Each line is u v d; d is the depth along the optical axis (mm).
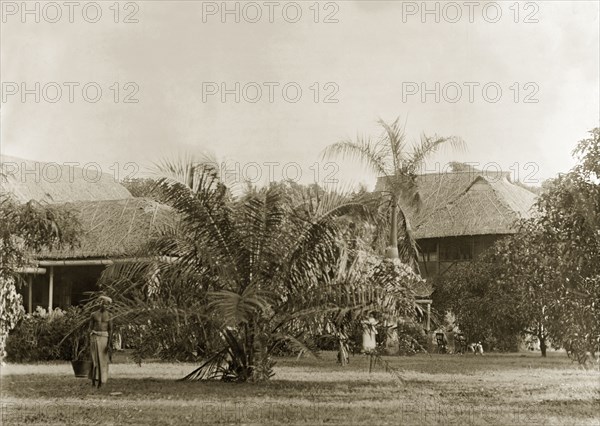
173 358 20969
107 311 15594
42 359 21953
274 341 16969
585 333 14578
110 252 25984
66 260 26781
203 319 16234
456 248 34531
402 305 16156
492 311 25859
